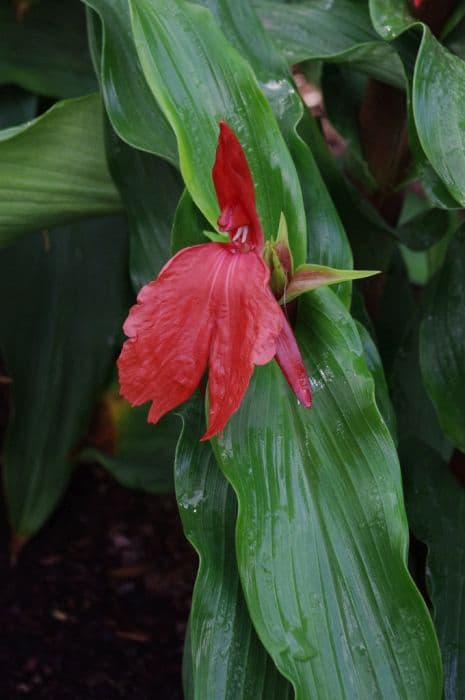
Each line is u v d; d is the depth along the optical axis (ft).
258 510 1.86
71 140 2.03
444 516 2.13
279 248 1.83
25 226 2.17
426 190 2.00
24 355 2.62
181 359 1.76
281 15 2.18
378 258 2.28
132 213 2.09
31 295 2.62
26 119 2.55
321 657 1.85
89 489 3.02
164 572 2.78
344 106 2.31
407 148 2.28
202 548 1.90
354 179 2.37
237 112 1.91
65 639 2.59
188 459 1.93
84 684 2.52
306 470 1.89
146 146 1.97
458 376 2.14
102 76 1.98
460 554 2.10
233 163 1.77
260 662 1.91
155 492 2.66
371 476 1.89
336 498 1.89
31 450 2.64
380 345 2.50
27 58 2.48
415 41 2.08
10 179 2.05
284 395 1.90
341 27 2.17
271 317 1.72
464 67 1.98
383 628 1.87
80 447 2.65
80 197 2.13
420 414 2.41
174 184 2.09
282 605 1.85
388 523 1.88
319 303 1.91
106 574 2.77
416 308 2.40
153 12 1.88
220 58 1.91
